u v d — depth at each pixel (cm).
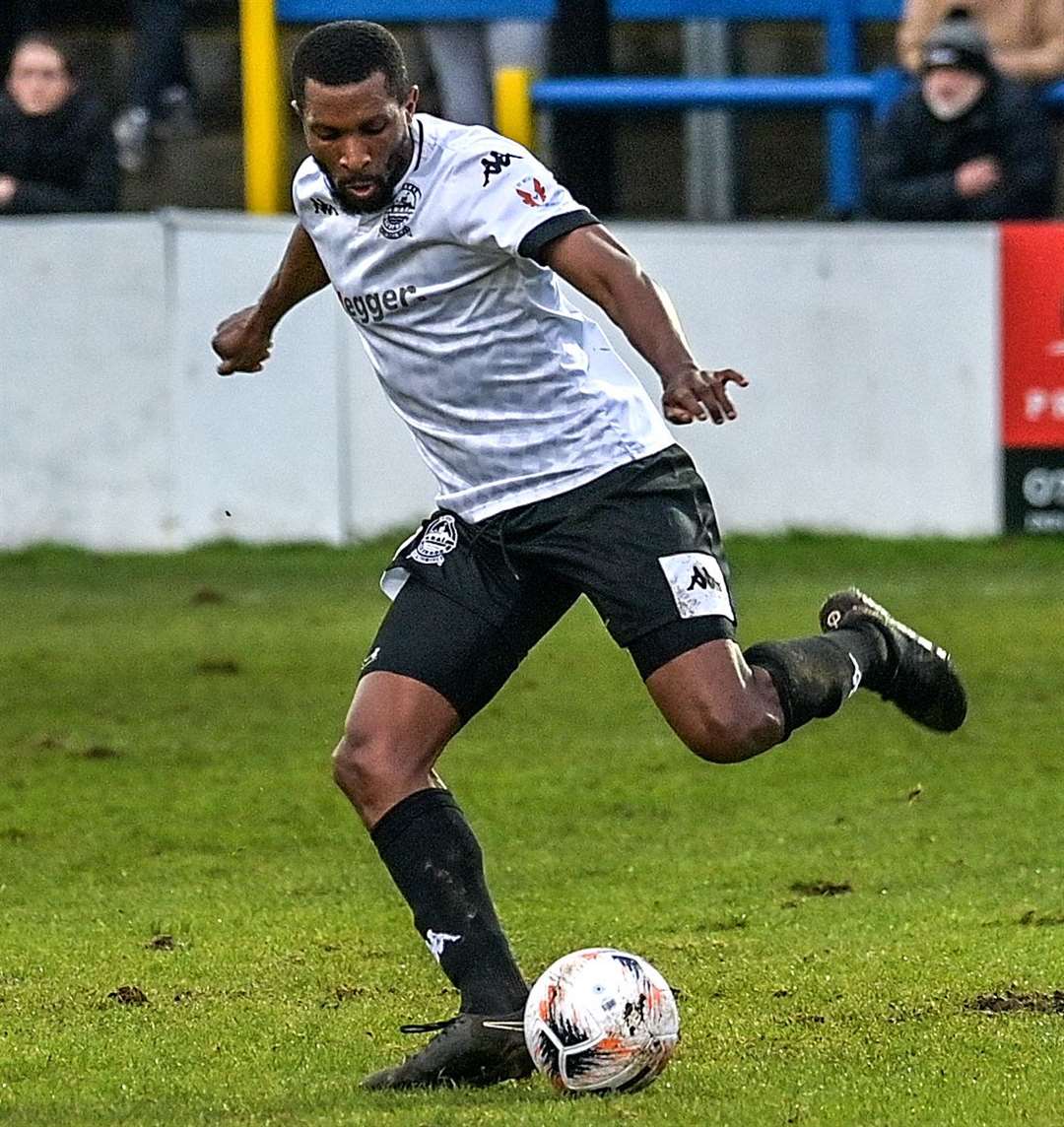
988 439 4231
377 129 1457
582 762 2622
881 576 3888
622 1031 1409
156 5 5797
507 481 1531
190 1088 1480
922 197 4481
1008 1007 1642
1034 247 4178
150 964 1838
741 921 1944
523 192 1463
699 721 1491
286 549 4256
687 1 5422
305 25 6147
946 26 4500
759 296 4244
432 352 1523
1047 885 2047
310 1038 1608
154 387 4200
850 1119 1358
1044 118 4497
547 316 1517
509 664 1553
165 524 4238
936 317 4222
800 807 2397
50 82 4612
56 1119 1396
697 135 5688
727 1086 1439
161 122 5894
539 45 5378
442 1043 1453
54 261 4184
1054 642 3288
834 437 4262
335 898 2066
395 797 1505
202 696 3005
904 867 2131
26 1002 1725
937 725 1759
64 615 3647
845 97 5012
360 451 4294
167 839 2297
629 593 1498
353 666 3198
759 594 3700
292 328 4231
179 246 4166
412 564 1565
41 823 2361
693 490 1540
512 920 1959
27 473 4244
